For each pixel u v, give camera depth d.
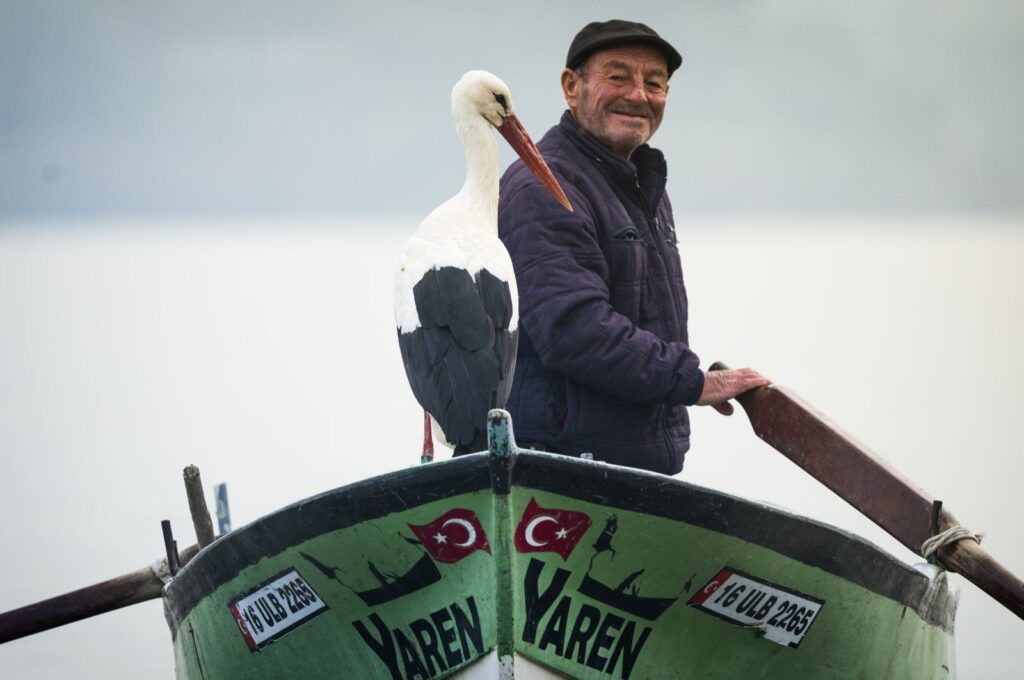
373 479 15.71
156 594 20.36
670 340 20.33
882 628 17.55
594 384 19.28
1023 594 18.55
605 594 16.17
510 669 16.00
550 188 19.67
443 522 15.75
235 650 17.61
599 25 20.22
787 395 20.39
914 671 18.48
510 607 15.80
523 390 19.77
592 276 19.48
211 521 20.70
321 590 16.52
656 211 20.50
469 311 18.86
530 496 15.56
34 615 20.05
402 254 20.08
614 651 16.41
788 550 16.31
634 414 19.61
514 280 19.48
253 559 16.73
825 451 20.16
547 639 16.16
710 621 16.52
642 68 20.09
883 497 19.73
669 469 20.09
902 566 17.47
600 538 15.84
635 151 20.58
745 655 16.80
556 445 19.66
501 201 20.47
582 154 20.22
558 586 16.02
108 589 20.20
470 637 16.16
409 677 16.61
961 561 18.89
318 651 16.95
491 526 15.61
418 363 18.98
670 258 20.55
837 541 16.55
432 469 15.55
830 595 16.86
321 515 15.99
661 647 16.53
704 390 19.84
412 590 16.20
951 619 19.81
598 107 20.08
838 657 17.31
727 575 16.25
